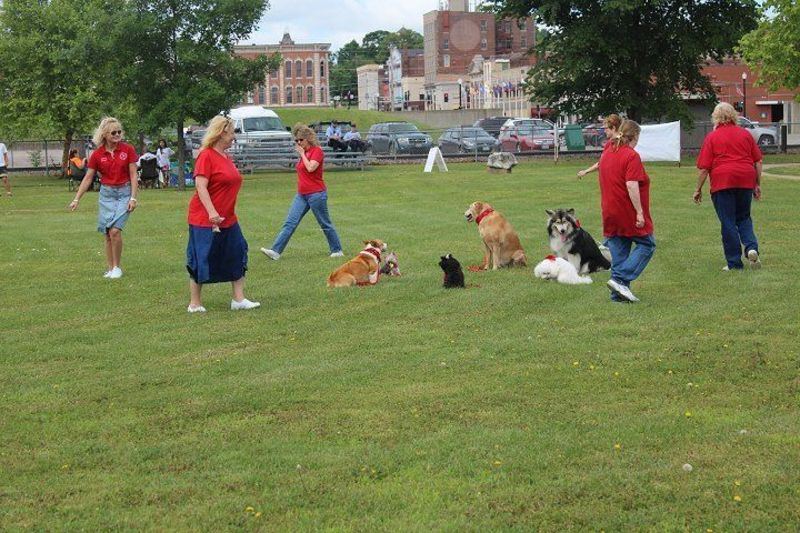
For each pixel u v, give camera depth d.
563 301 10.31
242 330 9.38
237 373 7.80
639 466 5.53
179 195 28.97
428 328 9.27
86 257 14.95
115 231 12.72
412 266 13.07
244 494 5.26
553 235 11.80
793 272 11.65
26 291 11.88
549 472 5.47
